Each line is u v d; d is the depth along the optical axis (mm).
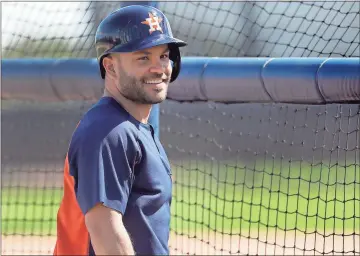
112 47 9953
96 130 9375
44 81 15086
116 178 9312
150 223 9797
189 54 25391
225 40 24469
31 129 49250
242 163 43719
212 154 44875
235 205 32469
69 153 9586
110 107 9781
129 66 9859
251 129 44250
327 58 12531
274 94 13070
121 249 9180
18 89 15422
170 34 10250
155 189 9789
